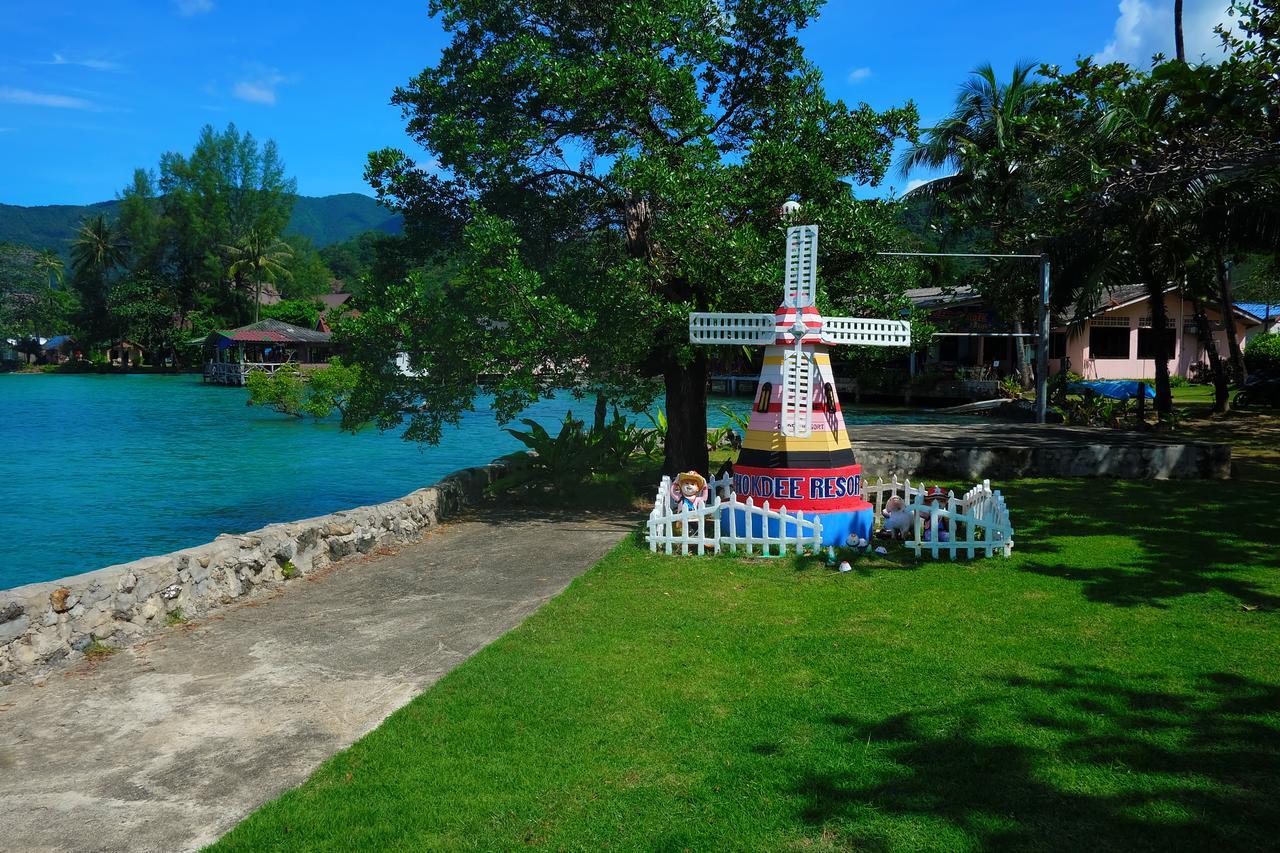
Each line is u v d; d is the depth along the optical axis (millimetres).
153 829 4645
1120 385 34781
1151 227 18359
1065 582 8922
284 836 4492
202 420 38625
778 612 8172
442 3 14383
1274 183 16266
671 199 12250
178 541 15234
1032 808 4566
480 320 13164
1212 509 12625
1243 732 5340
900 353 14109
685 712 5934
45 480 21891
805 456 10766
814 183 13062
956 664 6641
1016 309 32906
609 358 13047
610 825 4547
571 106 13305
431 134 14219
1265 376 30047
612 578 9531
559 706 6062
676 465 15430
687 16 13008
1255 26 13438
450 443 29781
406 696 6426
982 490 10727
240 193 90000
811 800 4730
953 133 35375
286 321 82812
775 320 10906
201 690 6574
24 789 5082
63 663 7055
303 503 18828
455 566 10414
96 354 90875
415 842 4430
